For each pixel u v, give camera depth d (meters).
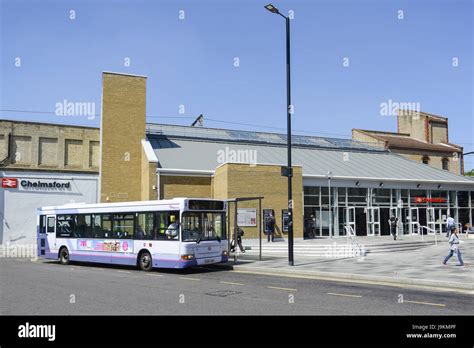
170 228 18.64
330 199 36.00
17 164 37.81
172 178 32.75
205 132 43.97
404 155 52.34
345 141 51.88
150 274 18.16
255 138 45.16
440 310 10.11
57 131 39.56
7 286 14.33
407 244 28.30
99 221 21.69
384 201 38.59
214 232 19.50
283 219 32.06
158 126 42.53
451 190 42.31
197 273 18.47
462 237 37.31
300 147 45.12
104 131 36.50
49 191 38.28
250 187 31.28
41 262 24.95
